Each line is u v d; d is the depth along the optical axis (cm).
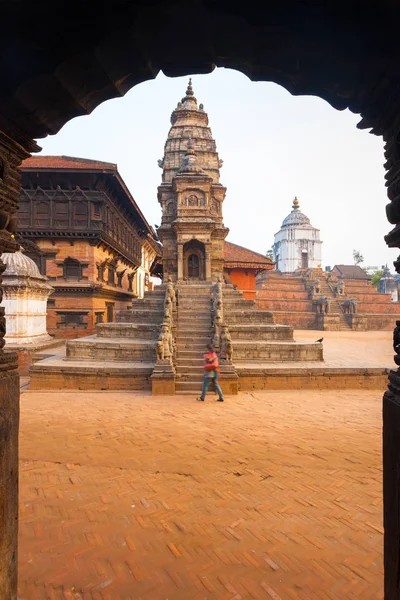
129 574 433
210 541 495
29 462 741
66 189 2780
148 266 5488
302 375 1507
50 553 467
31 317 2145
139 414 1106
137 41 274
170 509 572
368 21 240
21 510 565
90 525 528
